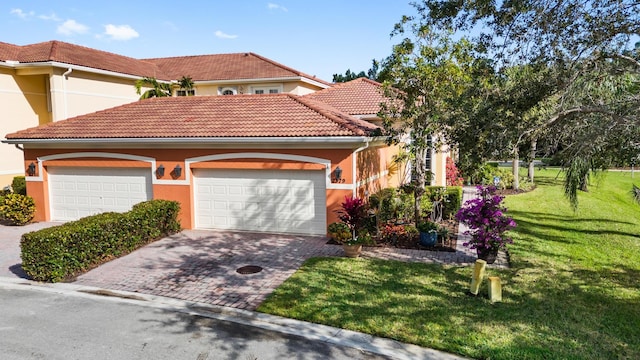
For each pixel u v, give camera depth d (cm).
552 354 626
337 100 2028
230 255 1166
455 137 1020
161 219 1356
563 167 1170
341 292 871
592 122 893
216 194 1452
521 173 3294
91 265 1077
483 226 1041
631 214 1800
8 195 1591
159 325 749
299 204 1375
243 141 1338
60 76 2050
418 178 1370
